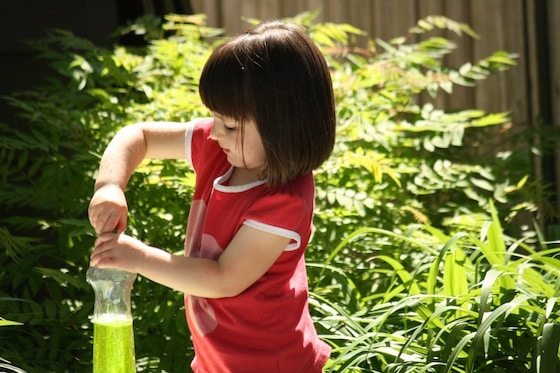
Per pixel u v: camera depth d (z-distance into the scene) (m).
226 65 2.91
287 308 3.06
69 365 4.30
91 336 4.40
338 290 4.63
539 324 3.55
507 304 3.47
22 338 4.31
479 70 5.97
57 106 5.44
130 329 3.01
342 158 4.83
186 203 4.85
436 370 3.64
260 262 2.97
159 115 5.08
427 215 5.55
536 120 6.49
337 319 3.90
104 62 5.28
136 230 4.59
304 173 3.05
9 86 5.50
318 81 3.00
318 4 7.40
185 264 2.96
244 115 2.91
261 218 2.95
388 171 4.78
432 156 5.90
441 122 5.63
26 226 4.81
